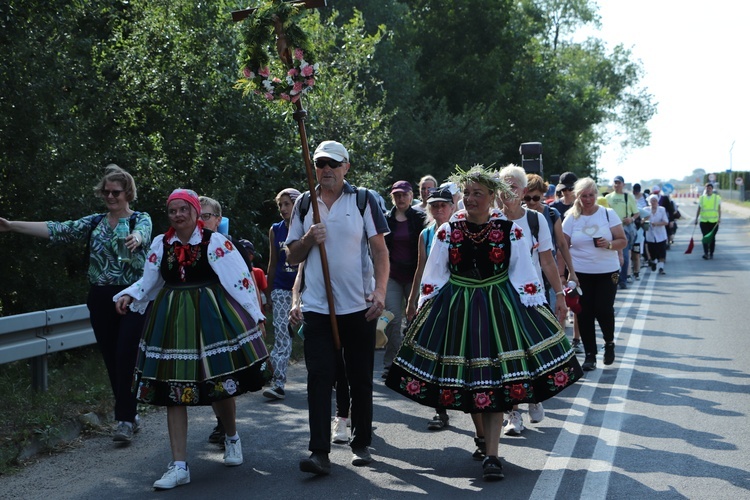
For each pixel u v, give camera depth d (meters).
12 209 10.19
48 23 10.38
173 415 5.62
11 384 7.70
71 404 7.24
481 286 5.65
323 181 5.88
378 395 8.48
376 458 6.18
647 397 7.93
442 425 7.05
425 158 31.83
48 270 10.25
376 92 29.62
